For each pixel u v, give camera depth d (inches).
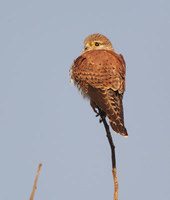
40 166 219.0
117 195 281.1
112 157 291.4
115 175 288.0
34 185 215.8
